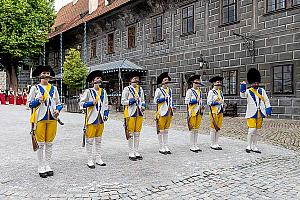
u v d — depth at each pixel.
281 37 17.58
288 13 17.27
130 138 8.42
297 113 16.95
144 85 27.64
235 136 12.38
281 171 7.37
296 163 8.16
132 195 5.76
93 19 31.75
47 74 7.07
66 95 35.03
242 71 19.59
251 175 7.02
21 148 9.85
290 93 17.25
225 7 20.67
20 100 34.00
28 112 23.56
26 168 7.46
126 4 27.08
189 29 23.42
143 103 8.62
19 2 34.31
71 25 38.62
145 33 27.50
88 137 7.59
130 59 29.27
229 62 20.36
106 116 7.87
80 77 27.11
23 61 40.88
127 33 29.61
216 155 8.95
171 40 24.89
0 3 33.50
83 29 35.59
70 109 25.97
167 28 25.25
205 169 7.40
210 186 6.30
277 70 17.83
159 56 26.03
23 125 15.66
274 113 17.97
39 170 6.88
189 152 9.36
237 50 19.88
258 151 9.36
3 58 37.19
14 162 8.04
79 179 6.61
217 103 9.77
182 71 23.95
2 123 16.45
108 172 7.16
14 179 6.60
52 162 8.04
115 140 11.40
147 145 10.42
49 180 6.54
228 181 6.60
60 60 41.38
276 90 17.92
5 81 46.34
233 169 7.45
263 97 9.51
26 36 34.66
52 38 40.03
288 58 17.28
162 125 9.18
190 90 9.59
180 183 6.44
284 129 13.67
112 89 30.31
